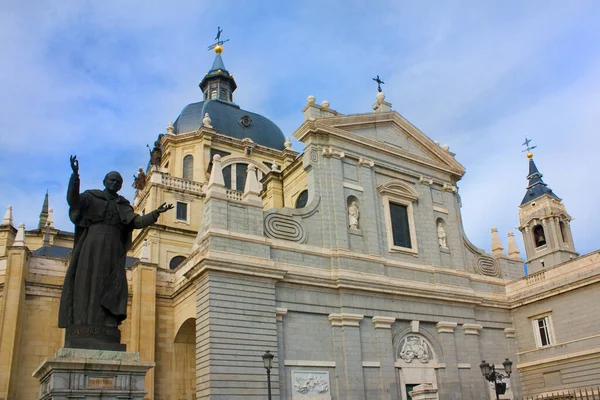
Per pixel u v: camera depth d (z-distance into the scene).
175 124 59.47
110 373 11.90
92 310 12.51
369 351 31.12
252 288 28.36
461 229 39.62
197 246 30.56
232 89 70.12
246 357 26.84
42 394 11.99
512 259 41.94
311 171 33.91
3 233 44.00
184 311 31.61
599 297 34.59
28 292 29.91
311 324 29.95
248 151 57.31
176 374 32.12
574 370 34.78
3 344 27.70
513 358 38.03
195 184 50.38
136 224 13.48
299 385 28.19
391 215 36.22
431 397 26.89
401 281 33.94
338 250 32.16
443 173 40.41
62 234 51.53
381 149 37.16
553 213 69.56
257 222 30.09
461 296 36.22
